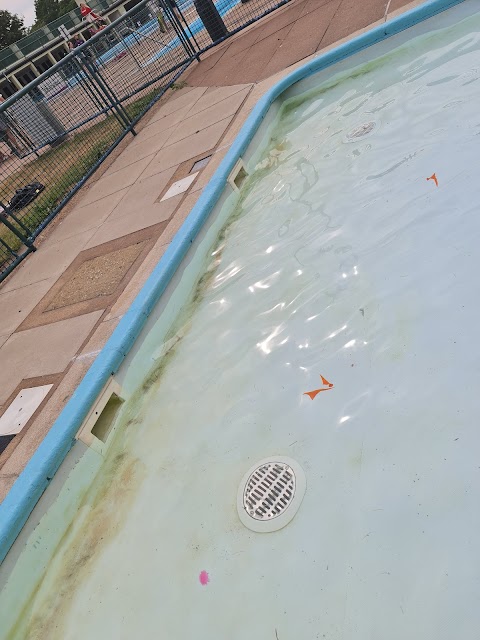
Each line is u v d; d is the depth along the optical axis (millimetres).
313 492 2527
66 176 10180
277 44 8797
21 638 2871
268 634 2158
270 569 2367
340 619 2045
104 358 3812
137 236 5801
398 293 3145
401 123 4641
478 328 2668
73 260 6473
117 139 10039
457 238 3197
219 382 3475
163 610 2516
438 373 2609
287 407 3004
